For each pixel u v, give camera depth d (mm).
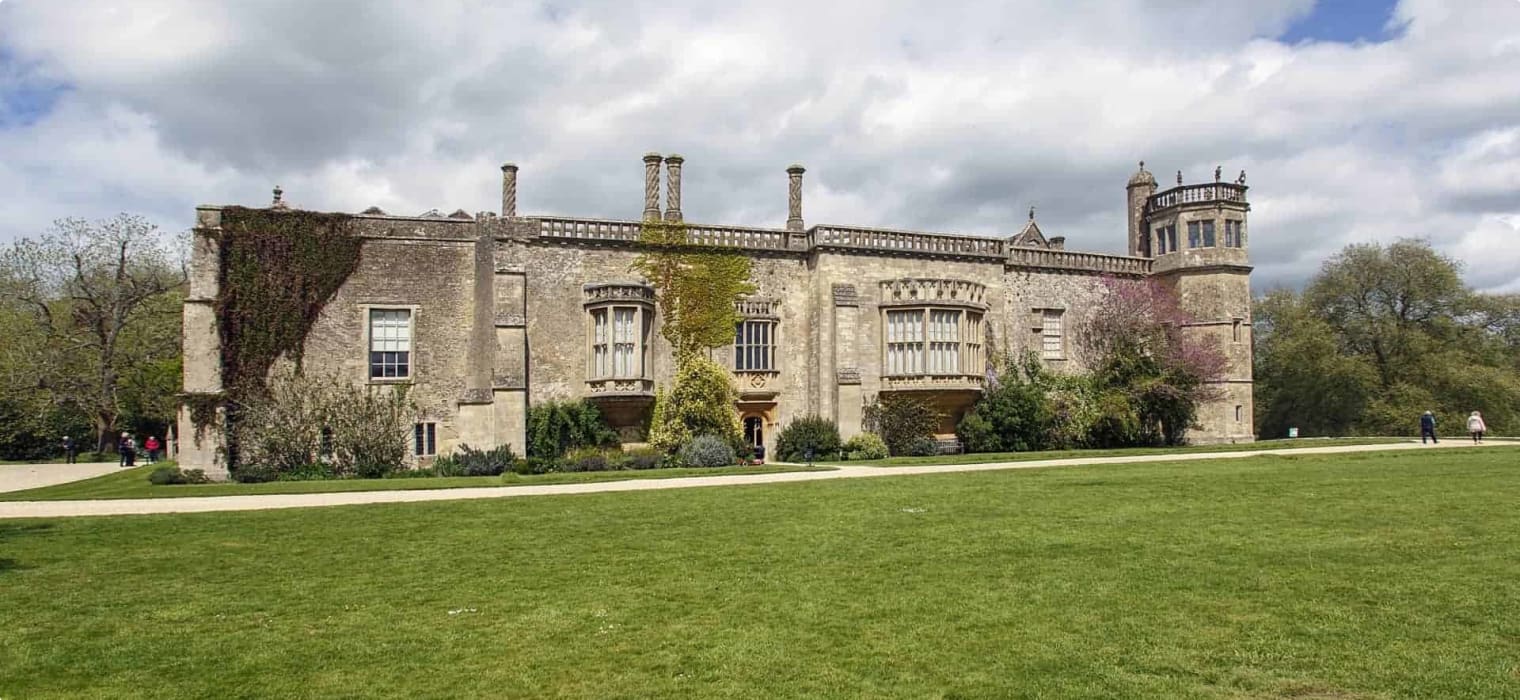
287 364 28016
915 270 34562
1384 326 49906
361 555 12055
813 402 33062
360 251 28891
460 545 12695
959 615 8625
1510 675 6730
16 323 43125
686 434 29797
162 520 15391
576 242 30562
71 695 6906
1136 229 42062
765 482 21109
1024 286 37125
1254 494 16422
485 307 29422
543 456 29031
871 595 9438
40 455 47000
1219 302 38406
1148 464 24438
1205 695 6523
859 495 17484
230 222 27750
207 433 26672
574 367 30266
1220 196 38750
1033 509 15047
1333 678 6781
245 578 10727
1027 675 7004
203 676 7309
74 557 12117
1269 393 56031
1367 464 22375
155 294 45156
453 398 29312
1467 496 15445
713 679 7062
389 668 7445
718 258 32188
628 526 14117
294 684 7102
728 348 32156
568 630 8406
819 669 7234
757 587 9875
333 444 27750
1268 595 9023
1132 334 36656
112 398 43312
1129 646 7617
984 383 34375
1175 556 10914
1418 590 9039
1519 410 49469
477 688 6965
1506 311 49250
